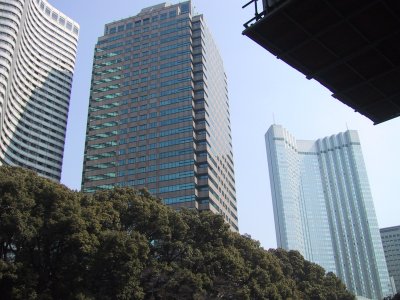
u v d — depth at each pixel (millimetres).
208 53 145375
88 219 42844
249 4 20875
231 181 144750
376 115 26062
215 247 55969
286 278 73438
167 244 51625
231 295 55312
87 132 139375
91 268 40844
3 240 40281
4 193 39938
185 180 117750
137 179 123375
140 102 136125
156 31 147000
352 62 21531
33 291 37281
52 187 42844
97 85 145500
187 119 126688
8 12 141375
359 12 18609
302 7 18750
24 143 154000
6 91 133750
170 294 48281
